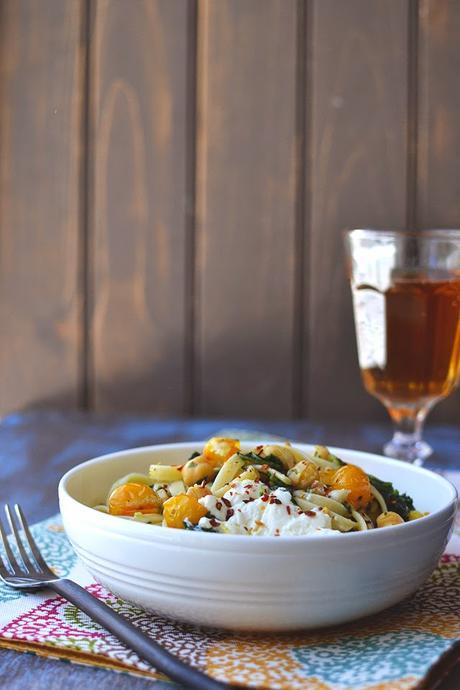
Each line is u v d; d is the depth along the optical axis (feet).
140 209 4.31
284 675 1.96
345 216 4.16
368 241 2.94
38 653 2.06
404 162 4.11
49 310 4.42
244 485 2.16
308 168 4.17
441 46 4.07
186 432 3.73
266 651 2.04
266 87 4.17
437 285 2.91
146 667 1.99
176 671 1.95
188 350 4.33
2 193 4.42
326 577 2.01
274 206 4.20
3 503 2.89
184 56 4.23
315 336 4.22
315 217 4.18
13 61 4.37
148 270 4.32
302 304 4.22
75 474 2.32
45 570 2.33
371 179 4.14
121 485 2.31
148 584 2.06
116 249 4.34
